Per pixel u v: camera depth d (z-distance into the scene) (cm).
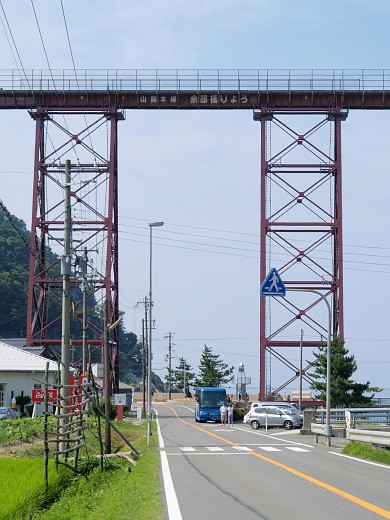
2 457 2647
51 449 3089
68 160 2814
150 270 4503
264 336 5856
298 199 5859
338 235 5806
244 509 1364
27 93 5897
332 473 2002
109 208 5834
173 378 14662
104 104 5931
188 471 2119
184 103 5953
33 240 5778
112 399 6300
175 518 1267
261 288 3284
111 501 1577
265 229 5834
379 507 1360
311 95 5897
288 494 1570
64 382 2562
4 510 1502
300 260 5819
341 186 5841
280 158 5900
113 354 6209
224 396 6456
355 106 5922
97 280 5659
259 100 5934
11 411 5369
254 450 2958
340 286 5794
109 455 2578
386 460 2338
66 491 1970
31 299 5831
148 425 3594
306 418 4244
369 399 6019
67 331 2639
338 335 5925
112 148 5906
